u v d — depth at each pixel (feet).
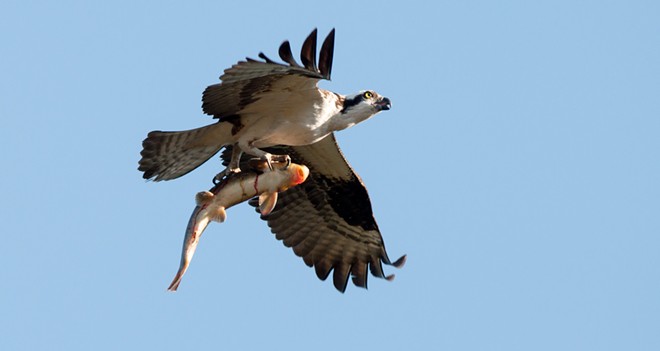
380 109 53.31
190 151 51.93
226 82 48.19
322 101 51.11
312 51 46.91
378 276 59.06
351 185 58.44
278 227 59.62
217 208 45.21
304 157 57.52
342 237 59.52
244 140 51.34
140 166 51.70
